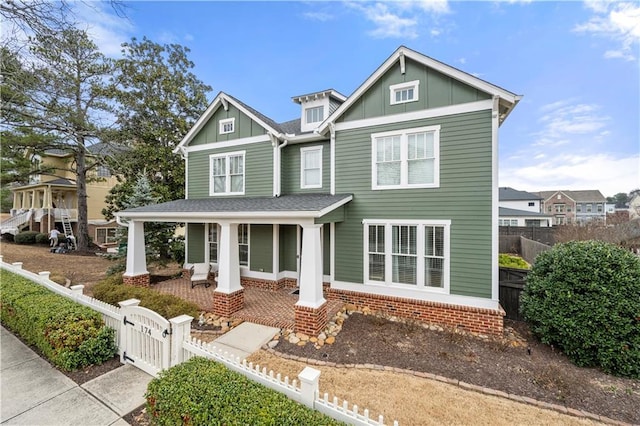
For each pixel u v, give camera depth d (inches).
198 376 136.7
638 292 201.0
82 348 189.8
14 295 251.3
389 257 315.0
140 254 394.3
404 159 311.4
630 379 194.1
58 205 948.0
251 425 106.5
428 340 249.9
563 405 165.5
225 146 442.0
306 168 408.8
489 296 272.2
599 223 786.2
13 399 159.8
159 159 657.6
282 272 407.5
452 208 288.8
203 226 461.1
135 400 160.1
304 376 123.0
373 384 182.5
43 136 588.4
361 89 326.3
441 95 295.3
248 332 260.5
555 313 222.2
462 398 170.2
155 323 183.6
